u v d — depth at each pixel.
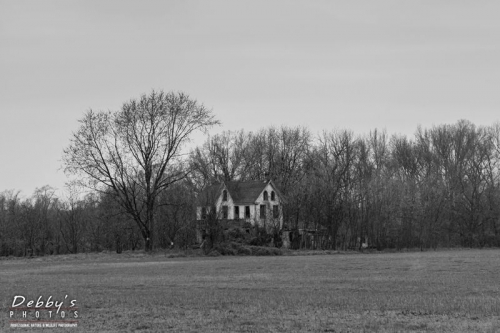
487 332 21.86
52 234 107.88
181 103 88.88
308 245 102.75
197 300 29.98
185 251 87.19
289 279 41.62
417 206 103.62
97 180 86.75
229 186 111.44
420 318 24.58
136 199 97.25
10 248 100.19
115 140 87.12
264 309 27.05
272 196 112.19
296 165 125.12
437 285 36.28
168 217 95.81
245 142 129.25
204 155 123.69
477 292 32.56
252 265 58.78
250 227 97.19
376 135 128.00
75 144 85.56
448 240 110.81
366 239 106.50
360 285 36.84
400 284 37.09
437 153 121.31
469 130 120.75
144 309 27.59
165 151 88.94
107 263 66.94
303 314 25.69
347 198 103.88
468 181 116.00
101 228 104.06
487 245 109.62
